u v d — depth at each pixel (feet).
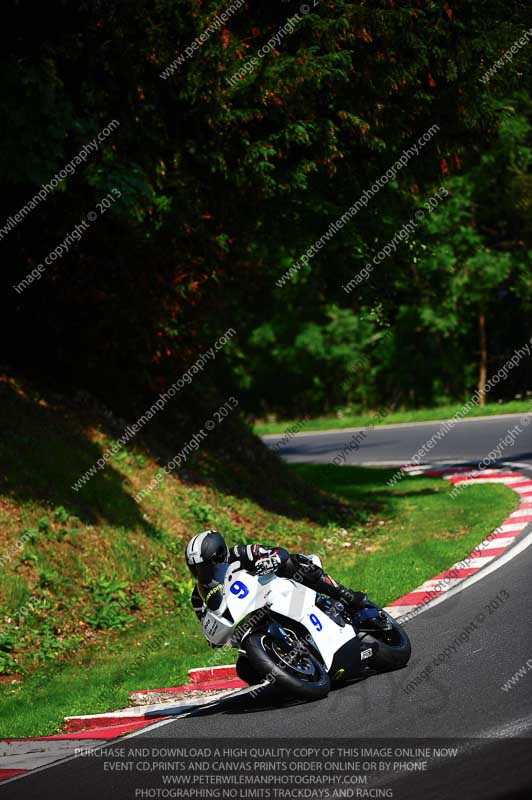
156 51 161.79
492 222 505.66
